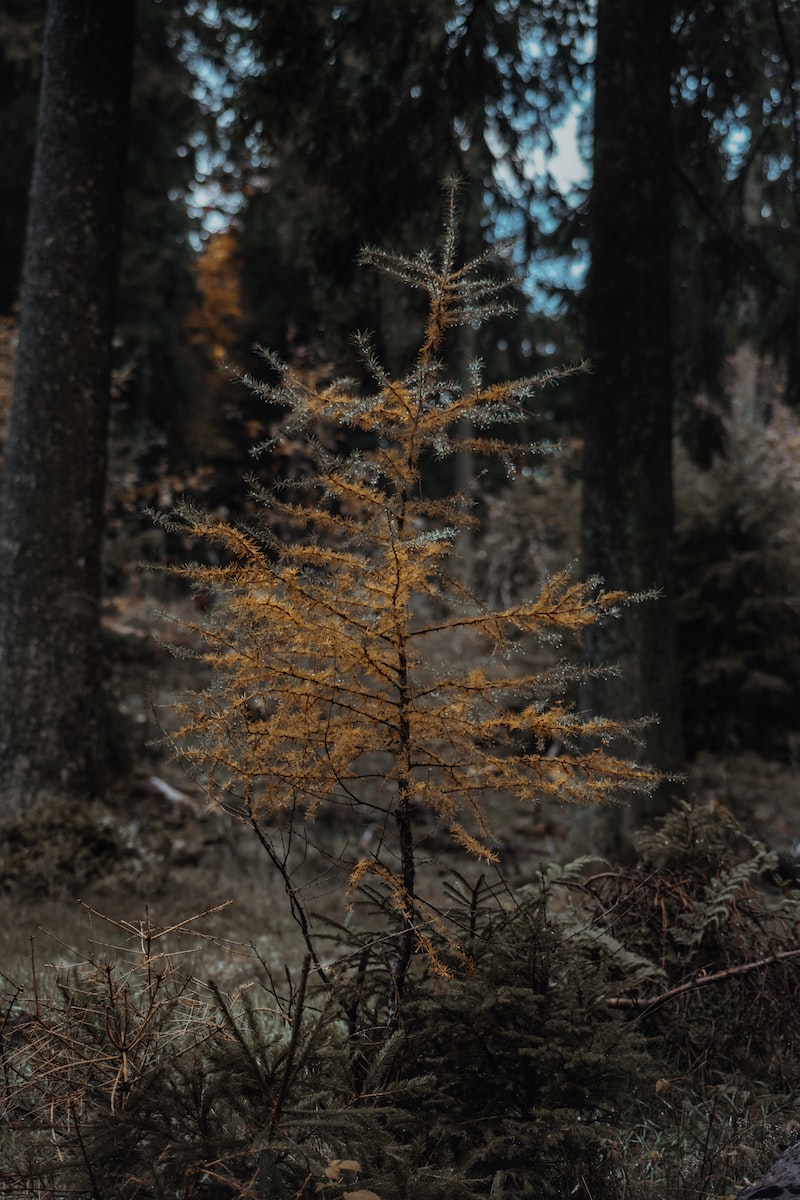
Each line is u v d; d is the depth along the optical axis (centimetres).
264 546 265
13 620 761
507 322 1045
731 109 961
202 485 1503
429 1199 224
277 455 1177
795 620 1142
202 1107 227
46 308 782
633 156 726
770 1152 284
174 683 944
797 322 1004
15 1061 261
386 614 258
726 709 1123
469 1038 264
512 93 948
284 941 543
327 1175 214
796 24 953
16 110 1545
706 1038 334
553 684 268
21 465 775
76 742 761
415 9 888
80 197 788
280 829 270
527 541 1446
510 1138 253
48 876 674
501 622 264
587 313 730
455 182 271
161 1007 256
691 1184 268
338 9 884
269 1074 232
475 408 266
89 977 264
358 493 262
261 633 262
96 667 782
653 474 702
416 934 269
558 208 973
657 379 712
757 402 1619
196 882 716
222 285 2241
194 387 2073
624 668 676
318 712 265
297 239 1438
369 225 866
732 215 1018
